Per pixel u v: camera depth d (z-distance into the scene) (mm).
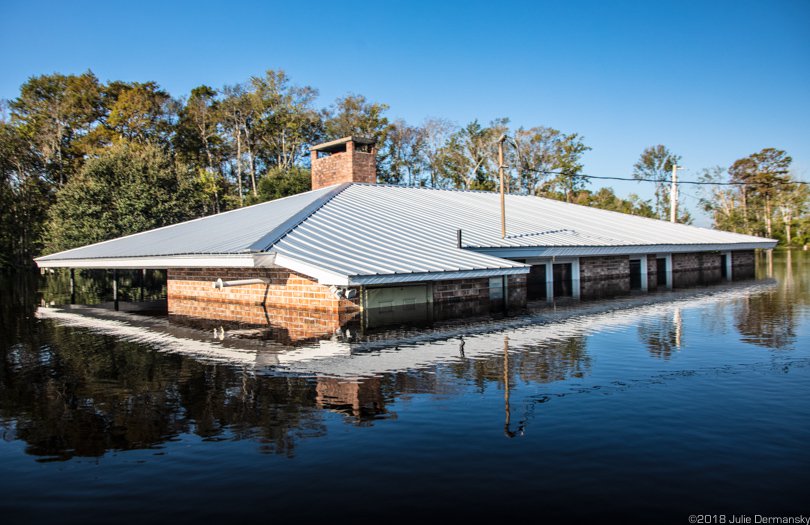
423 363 6812
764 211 53656
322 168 22234
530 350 7586
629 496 3234
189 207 34469
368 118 49719
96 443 4336
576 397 5227
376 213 16281
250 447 4125
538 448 3965
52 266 19594
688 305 13000
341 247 12188
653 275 21484
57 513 3217
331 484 3463
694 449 3904
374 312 11664
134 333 10453
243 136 51500
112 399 5586
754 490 3289
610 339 8422
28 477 3723
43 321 13000
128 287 26250
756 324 9781
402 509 3125
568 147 51469
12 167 41594
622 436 4176
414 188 22188
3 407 5395
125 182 32531
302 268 10719
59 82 47375
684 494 3248
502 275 13156
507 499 3221
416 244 13469
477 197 23219
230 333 9898
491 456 3838
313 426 4543
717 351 7379
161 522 3068
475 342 8281
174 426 4680
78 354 8258
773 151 52344
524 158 51656
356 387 5711
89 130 47188
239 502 3268
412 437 4230
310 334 9383
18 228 41500
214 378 6312
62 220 31500
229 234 14625
